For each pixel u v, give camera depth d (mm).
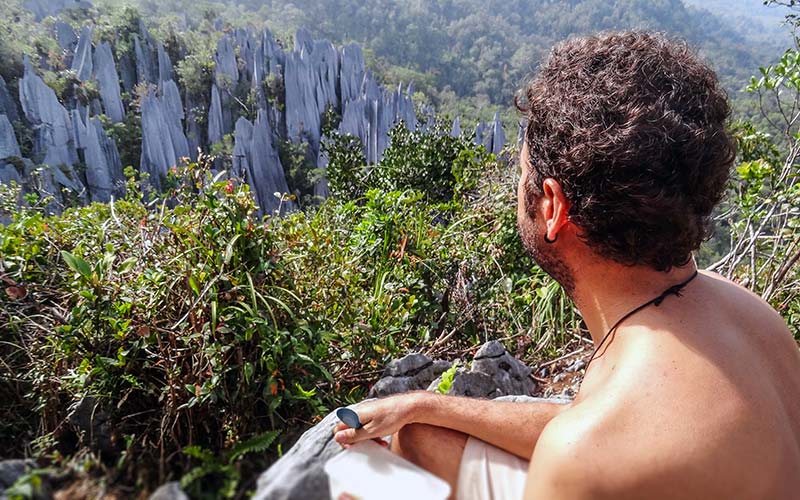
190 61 42250
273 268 1692
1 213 2580
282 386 1518
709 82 938
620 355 864
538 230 1030
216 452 766
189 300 1536
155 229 1868
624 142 826
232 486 571
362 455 865
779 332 987
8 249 1715
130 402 1357
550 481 743
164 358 1393
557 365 2590
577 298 1028
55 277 1774
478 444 1067
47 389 1243
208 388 1304
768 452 745
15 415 1197
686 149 834
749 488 719
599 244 910
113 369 1367
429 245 3209
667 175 836
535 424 1051
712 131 872
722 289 1014
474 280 3168
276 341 1525
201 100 42250
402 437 1114
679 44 1010
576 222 915
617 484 703
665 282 934
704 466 699
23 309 1579
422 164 9086
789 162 2791
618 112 851
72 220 2258
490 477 1038
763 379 842
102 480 537
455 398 1120
